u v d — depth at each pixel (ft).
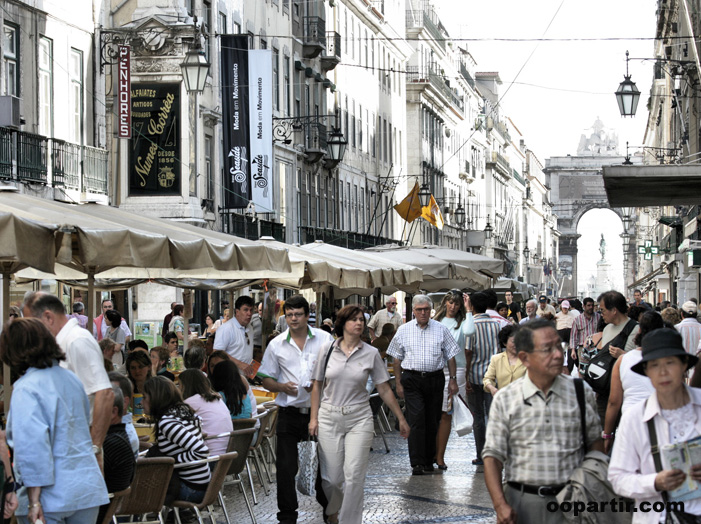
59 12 116.37
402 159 312.09
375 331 113.50
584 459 28.48
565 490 27.84
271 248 58.23
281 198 189.37
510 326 55.57
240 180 147.23
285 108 194.29
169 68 132.36
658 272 321.93
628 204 115.44
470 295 66.18
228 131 147.33
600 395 52.01
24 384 30.12
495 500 28.14
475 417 65.21
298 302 48.03
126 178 132.36
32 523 29.68
